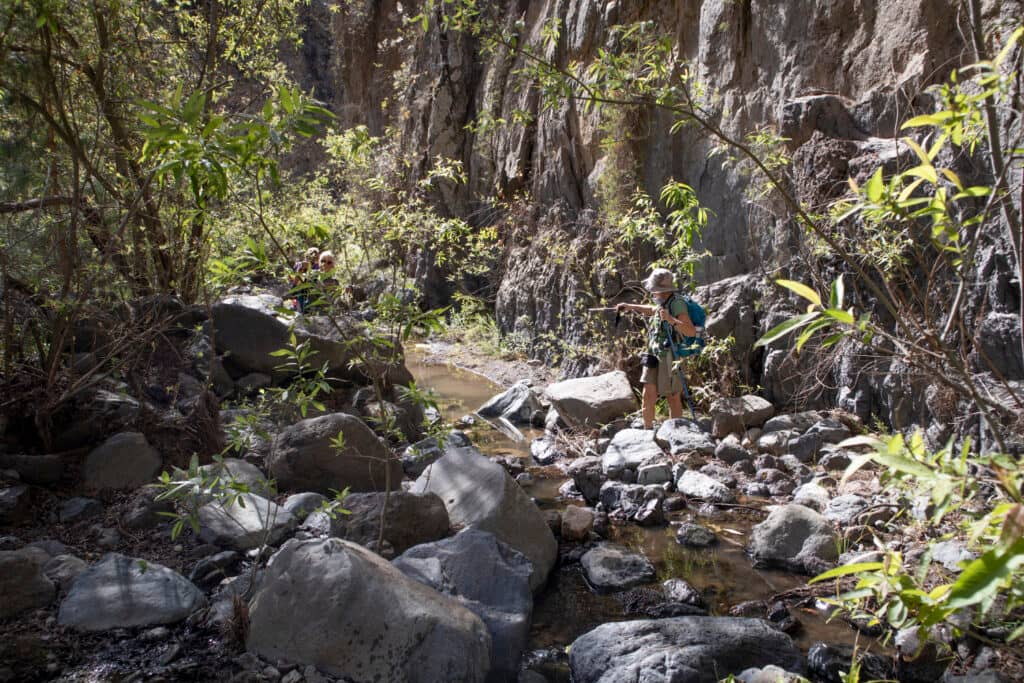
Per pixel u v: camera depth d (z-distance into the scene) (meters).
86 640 3.61
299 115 2.79
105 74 6.20
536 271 11.45
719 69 8.87
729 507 5.71
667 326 7.05
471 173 14.70
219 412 5.98
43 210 5.52
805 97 7.68
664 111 9.30
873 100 7.16
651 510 5.51
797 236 7.22
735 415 7.11
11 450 5.14
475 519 4.71
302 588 3.54
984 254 5.57
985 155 5.56
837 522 5.05
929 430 5.91
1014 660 3.41
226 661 3.48
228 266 3.97
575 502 6.04
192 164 2.56
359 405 6.95
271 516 4.66
